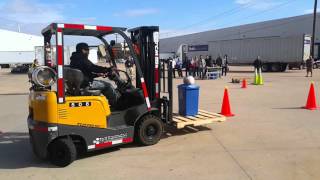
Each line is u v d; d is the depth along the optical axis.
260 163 6.68
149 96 8.41
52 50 7.46
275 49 40.31
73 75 7.03
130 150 7.67
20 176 6.37
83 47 7.62
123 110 7.88
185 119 8.84
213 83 24.23
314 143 7.93
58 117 6.72
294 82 23.98
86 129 7.05
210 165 6.64
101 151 7.66
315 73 34.88
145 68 8.39
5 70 58.69
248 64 43.25
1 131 9.99
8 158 7.42
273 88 19.88
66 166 6.81
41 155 6.80
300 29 60.34
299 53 38.94
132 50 7.82
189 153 7.38
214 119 8.96
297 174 6.11
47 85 6.73
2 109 14.19
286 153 7.25
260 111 11.98
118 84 8.22
